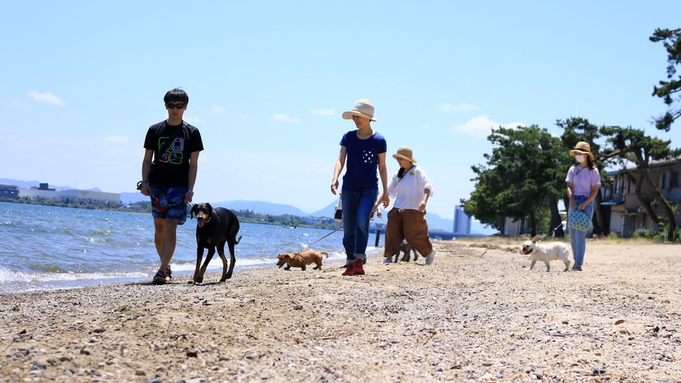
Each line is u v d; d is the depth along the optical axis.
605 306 6.50
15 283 10.48
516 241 43.25
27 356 3.57
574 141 38.56
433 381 3.73
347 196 9.02
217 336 4.50
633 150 35.94
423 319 5.75
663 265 13.98
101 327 4.48
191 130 8.26
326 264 17.39
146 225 54.16
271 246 32.62
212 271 12.96
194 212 8.16
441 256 19.86
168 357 3.85
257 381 3.51
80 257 16.42
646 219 44.22
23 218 43.34
